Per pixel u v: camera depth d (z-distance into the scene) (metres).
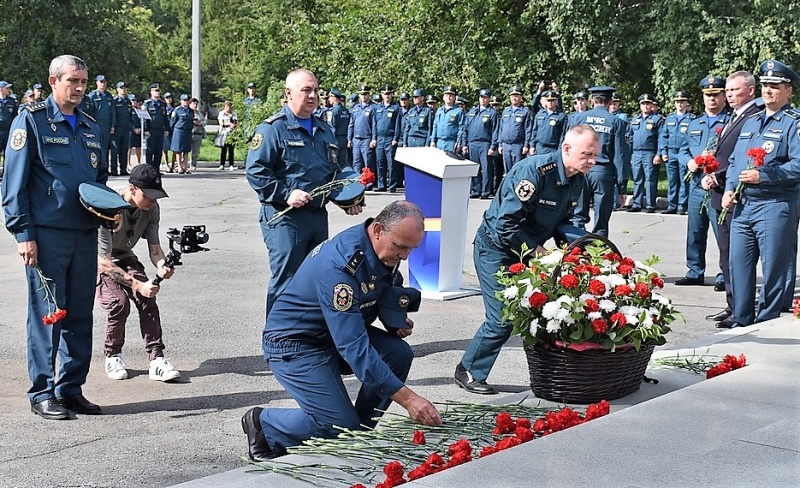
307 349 4.68
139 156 24.95
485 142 21.02
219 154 33.69
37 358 5.76
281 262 6.62
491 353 6.20
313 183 6.62
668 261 12.21
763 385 5.46
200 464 4.97
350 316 4.46
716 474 3.99
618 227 15.91
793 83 7.67
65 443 5.29
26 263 5.68
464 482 3.84
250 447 4.66
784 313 8.34
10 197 5.61
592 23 21.92
